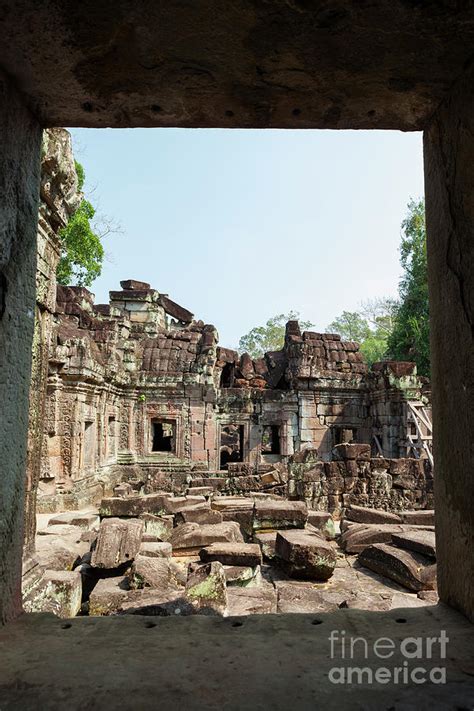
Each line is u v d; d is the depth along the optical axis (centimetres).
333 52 256
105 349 2031
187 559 823
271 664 221
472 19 232
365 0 221
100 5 226
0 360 267
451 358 288
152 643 245
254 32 242
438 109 302
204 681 206
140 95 292
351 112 310
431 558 770
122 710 184
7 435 276
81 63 264
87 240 2633
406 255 3241
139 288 3055
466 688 202
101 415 1898
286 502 1058
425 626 262
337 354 2469
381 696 195
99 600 582
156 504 1060
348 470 1415
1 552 268
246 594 578
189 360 2366
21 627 267
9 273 278
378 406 2275
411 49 253
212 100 297
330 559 747
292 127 328
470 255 265
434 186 313
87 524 1016
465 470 270
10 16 234
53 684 203
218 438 2327
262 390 2378
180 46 252
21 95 290
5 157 272
